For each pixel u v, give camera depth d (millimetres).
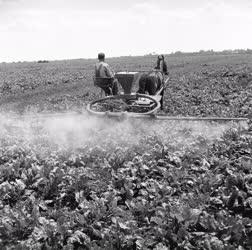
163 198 8812
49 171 10219
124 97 14875
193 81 35844
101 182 9508
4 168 10359
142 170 10438
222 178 9969
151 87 16750
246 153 11812
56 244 7285
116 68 55344
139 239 7242
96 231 7559
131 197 9250
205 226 7703
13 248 7156
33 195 9383
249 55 82938
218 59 72000
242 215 8586
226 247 6855
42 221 7781
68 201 9352
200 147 11945
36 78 45125
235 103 22844
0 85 37031
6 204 9109
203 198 8609
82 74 49688
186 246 7094
